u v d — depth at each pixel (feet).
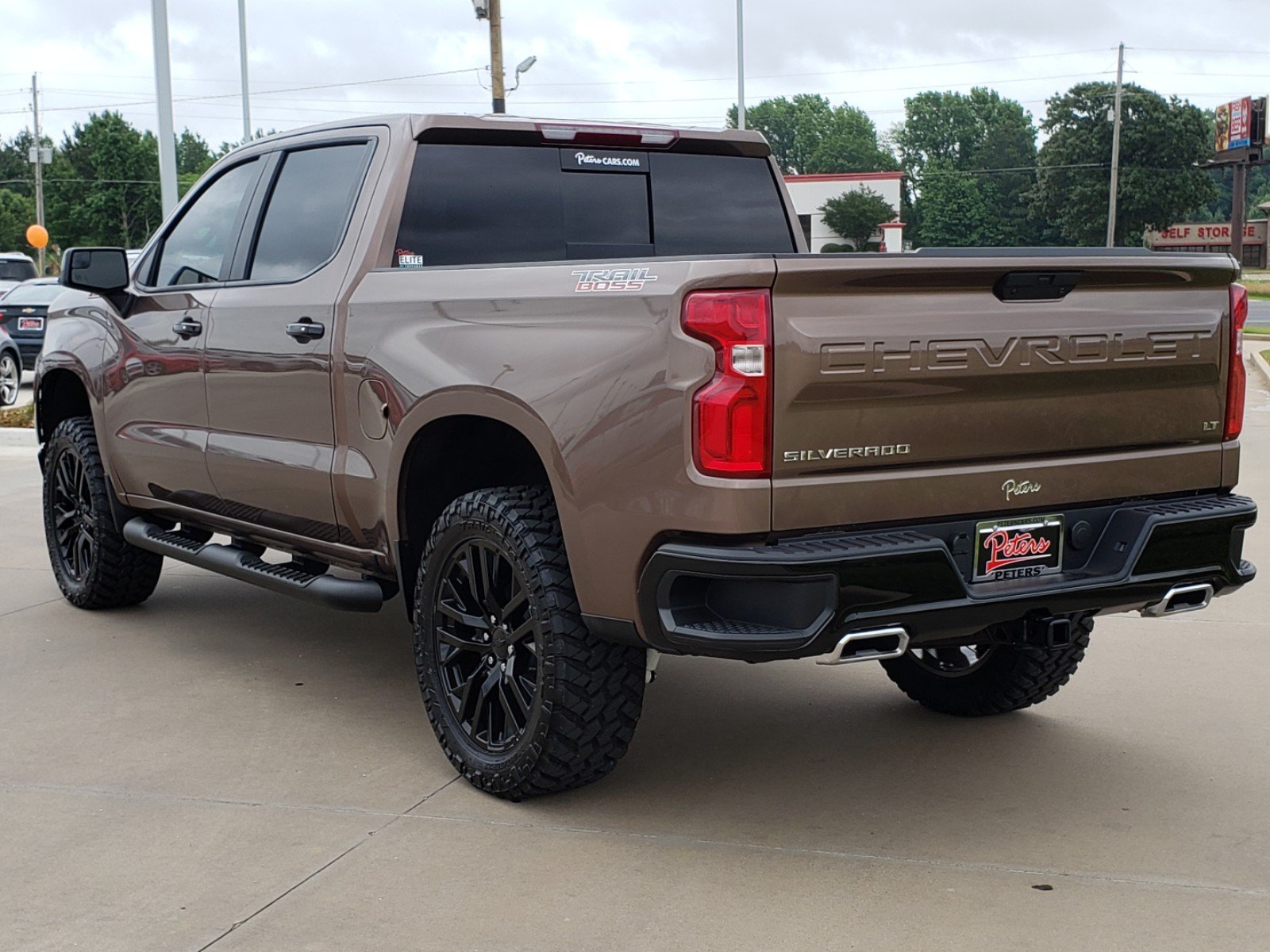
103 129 282.15
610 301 11.03
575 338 11.30
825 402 10.41
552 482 11.39
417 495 13.44
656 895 10.59
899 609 10.54
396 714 15.19
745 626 10.46
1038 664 14.26
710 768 13.50
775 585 10.28
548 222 14.90
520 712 12.29
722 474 10.23
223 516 16.44
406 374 12.84
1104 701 15.67
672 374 10.44
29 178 390.42
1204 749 14.06
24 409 46.80
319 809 12.35
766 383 10.18
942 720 15.12
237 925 10.07
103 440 18.35
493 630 12.44
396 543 13.46
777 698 15.93
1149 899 10.53
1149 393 12.00
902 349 10.61
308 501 14.58
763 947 9.73
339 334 13.85
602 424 10.93
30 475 34.14
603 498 10.96
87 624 19.20
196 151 433.07
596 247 15.24
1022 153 386.93
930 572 10.62
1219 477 12.56
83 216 279.69
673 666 17.29
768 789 12.92
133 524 18.15
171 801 12.55
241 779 13.14
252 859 11.26
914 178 407.44
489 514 12.10
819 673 17.07
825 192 201.98
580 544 11.22
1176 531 11.79
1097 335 11.54
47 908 10.36
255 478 15.33
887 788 12.95
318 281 14.35
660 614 10.66
